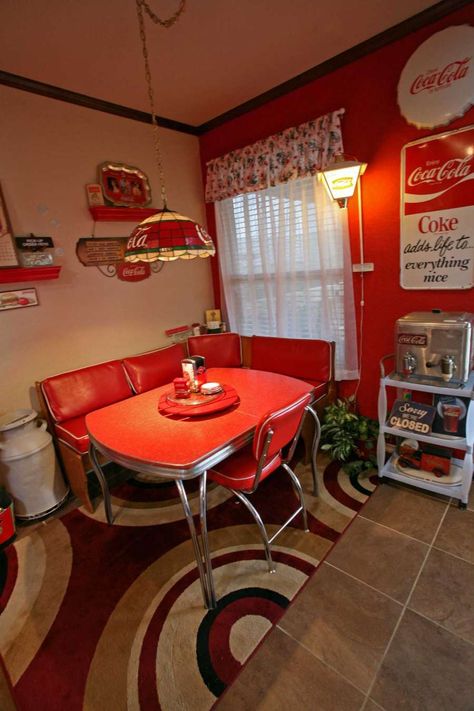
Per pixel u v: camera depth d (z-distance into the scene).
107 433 1.64
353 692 1.21
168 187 3.02
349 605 1.50
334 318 2.63
